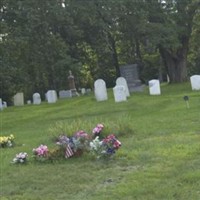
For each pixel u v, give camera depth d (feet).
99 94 86.28
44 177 27.45
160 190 21.76
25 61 126.21
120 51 194.90
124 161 29.50
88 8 129.70
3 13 110.42
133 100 77.71
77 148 31.71
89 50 167.63
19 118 75.82
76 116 67.41
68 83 156.56
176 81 140.87
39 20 118.93
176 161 27.61
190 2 131.64
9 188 25.67
